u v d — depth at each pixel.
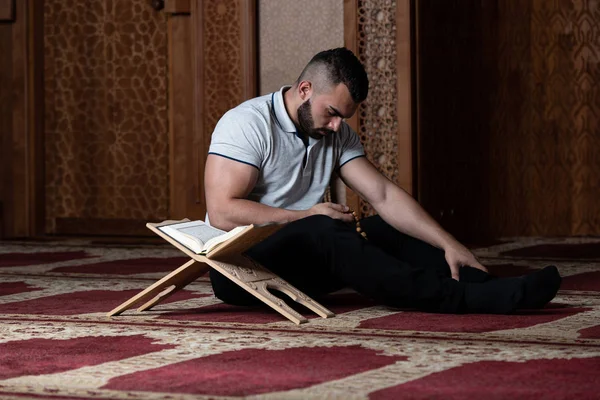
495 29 7.52
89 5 7.70
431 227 3.40
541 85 7.55
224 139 3.31
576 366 2.30
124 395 2.06
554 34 7.53
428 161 6.80
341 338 2.75
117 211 7.76
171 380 2.19
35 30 7.72
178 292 3.93
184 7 7.38
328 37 6.89
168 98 7.60
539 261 5.54
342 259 3.14
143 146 7.68
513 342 2.65
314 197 3.50
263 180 3.39
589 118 7.54
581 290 3.96
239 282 3.00
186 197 7.45
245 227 2.91
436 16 6.91
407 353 2.50
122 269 5.12
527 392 2.03
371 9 6.72
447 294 3.12
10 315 3.30
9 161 7.75
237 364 2.37
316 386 2.11
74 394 2.08
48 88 7.81
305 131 3.36
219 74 7.22
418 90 6.68
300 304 3.43
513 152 7.57
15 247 6.69
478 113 7.43
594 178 7.56
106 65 7.70
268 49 7.08
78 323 3.09
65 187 7.84
